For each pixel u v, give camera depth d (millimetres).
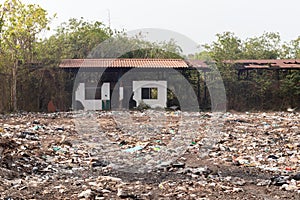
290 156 11320
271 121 19531
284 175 9102
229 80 27969
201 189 7965
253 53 32875
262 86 28062
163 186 8188
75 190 7840
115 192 7754
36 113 24516
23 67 26219
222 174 9258
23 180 8594
